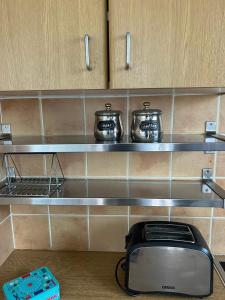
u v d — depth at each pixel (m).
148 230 0.78
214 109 0.86
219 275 0.82
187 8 0.57
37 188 0.87
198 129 0.88
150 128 0.71
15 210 0.98
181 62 0.59
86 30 0.59
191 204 0.74
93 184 0.91
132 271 0.71
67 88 0.62
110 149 0.70
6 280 0.82
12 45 0.62
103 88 0.62
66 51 0.61
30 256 0.95
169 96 0.86
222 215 0.93
